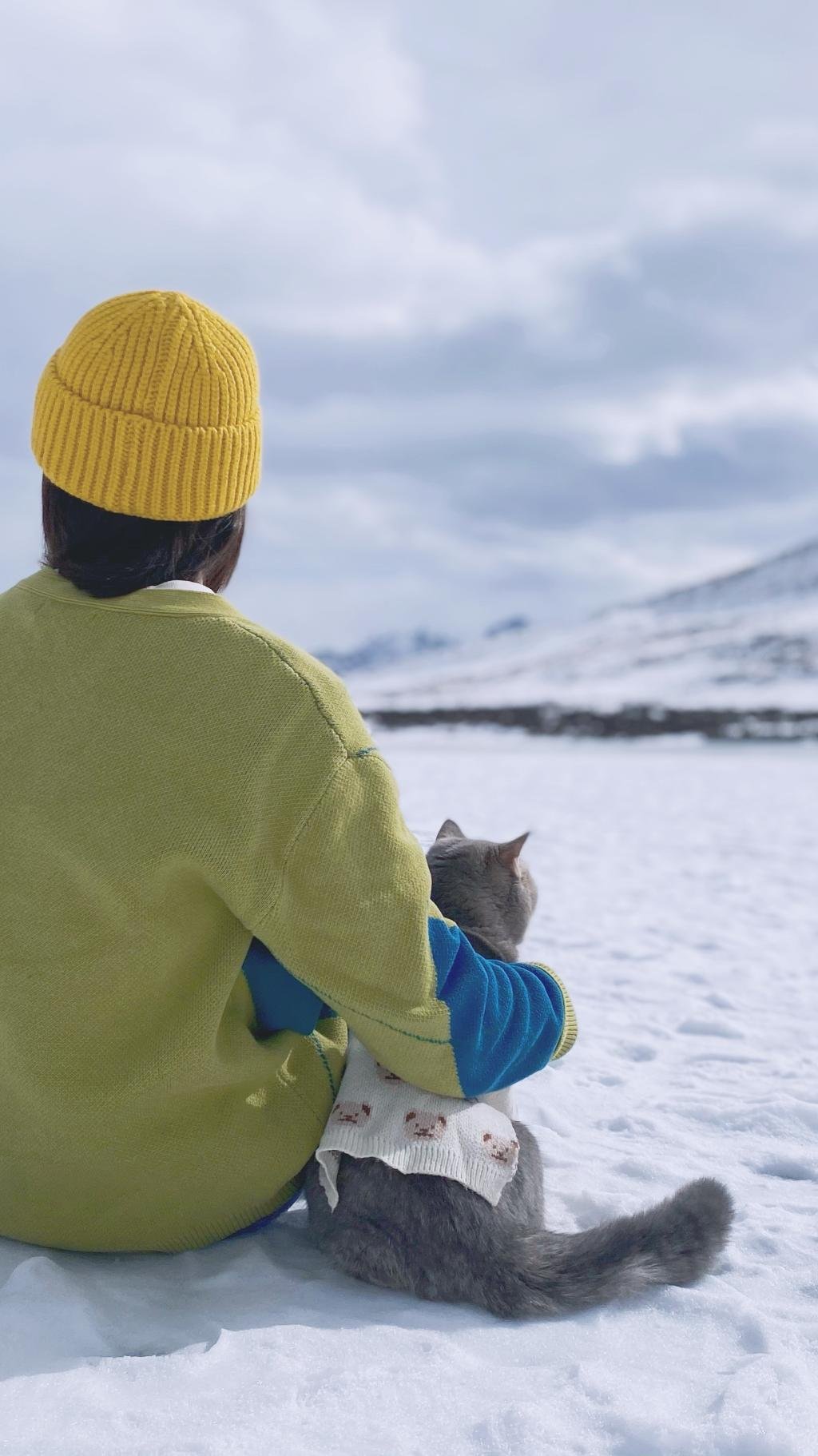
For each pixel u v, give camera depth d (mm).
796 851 11773
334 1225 2354
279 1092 2355
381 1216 2301
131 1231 2314
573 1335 2230
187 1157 2246
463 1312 2291
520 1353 2162
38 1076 2133
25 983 2109
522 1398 1993
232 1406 1916
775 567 135250
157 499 2051
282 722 2029
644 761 32469
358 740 2092
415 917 2094
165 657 2051
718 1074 4285
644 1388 2051
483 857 2652
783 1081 4176
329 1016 2537
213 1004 2119
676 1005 5391
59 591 2178
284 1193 2459
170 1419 1877
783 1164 3328
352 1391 1976
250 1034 2256
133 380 2002
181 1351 2086
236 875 2021
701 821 14992
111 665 2066
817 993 5762
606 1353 2178
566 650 116812
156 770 2023
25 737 2098
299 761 2029
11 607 2234
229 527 2232
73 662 2092
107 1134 2172
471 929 2549
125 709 2045
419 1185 2275
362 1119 2295
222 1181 2295
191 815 2014
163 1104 2174
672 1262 2412
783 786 22000
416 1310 2281
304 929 2072
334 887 2045
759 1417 1899
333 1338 2137
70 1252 2408
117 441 2012
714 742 46125
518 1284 2273
